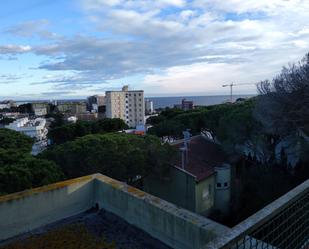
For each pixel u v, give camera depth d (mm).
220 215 17062
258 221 2088
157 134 27219
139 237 4844
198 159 18453
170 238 4469
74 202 5809
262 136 17078
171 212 4453
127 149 13625
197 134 25312
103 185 5855
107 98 103375
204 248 1847
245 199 17234
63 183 5746
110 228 5207
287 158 16531
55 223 5520
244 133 17719
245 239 2166
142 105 106000
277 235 2377
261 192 15766
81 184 5898
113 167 12727
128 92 104312
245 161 19672
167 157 15352
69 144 14164
